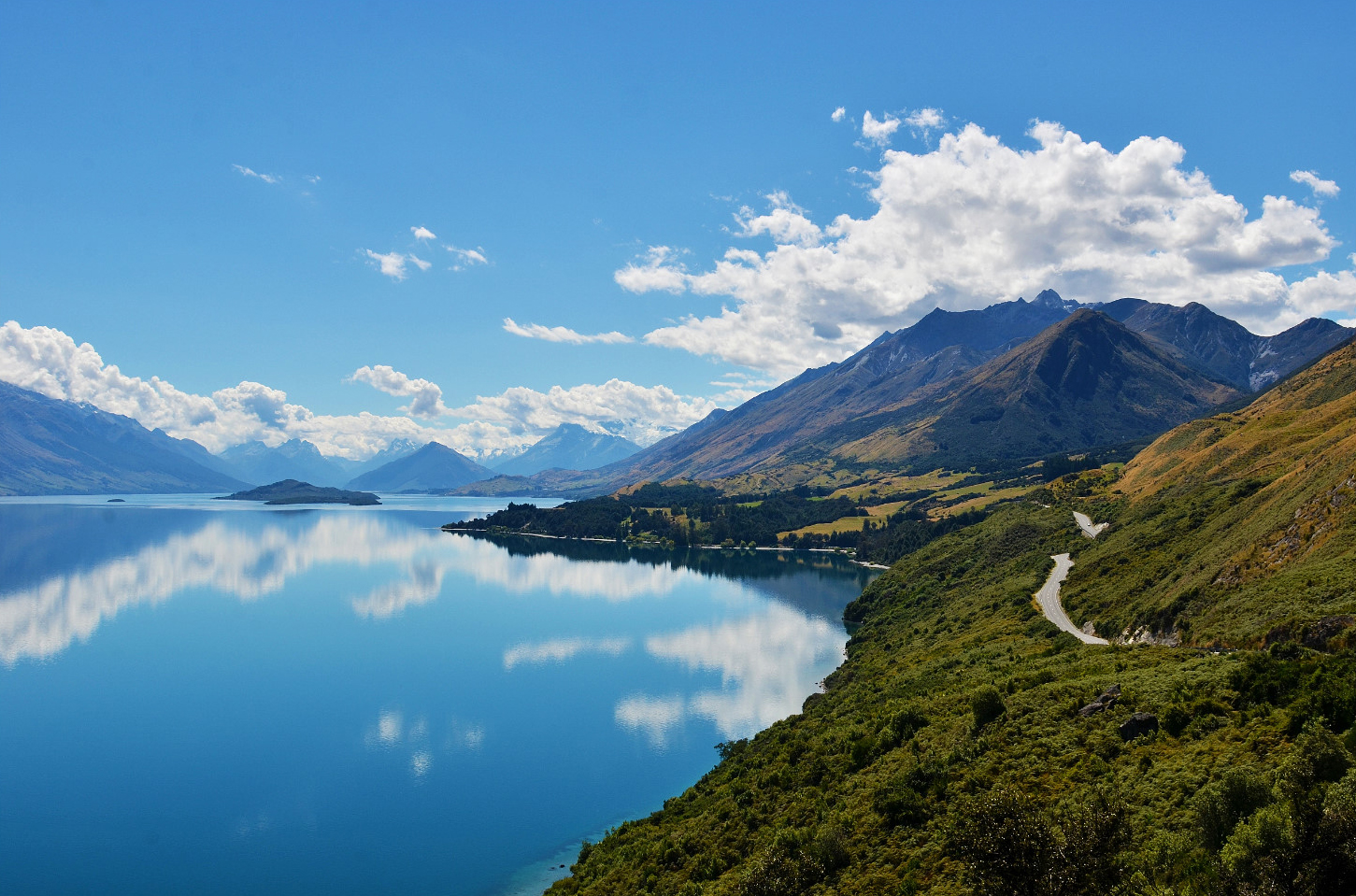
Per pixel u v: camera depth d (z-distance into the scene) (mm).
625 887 70062
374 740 131250
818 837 58750
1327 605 68000
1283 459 145875
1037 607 128000
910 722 76812
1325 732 41906
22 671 174250
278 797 109938
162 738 133000
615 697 151000
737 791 82312
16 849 95875
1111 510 195875
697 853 70875
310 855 94062
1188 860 39844
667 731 132500
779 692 149875
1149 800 47719
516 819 102438
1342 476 92688
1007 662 93938
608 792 109750
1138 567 124062
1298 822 34500
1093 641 105000
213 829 100812
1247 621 75562
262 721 140750
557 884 80938
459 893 85188
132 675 171500
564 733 132250
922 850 53375
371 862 92125
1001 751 61938
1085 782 53531
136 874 90500
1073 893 33531
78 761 123188
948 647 122312
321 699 153375
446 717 142250
